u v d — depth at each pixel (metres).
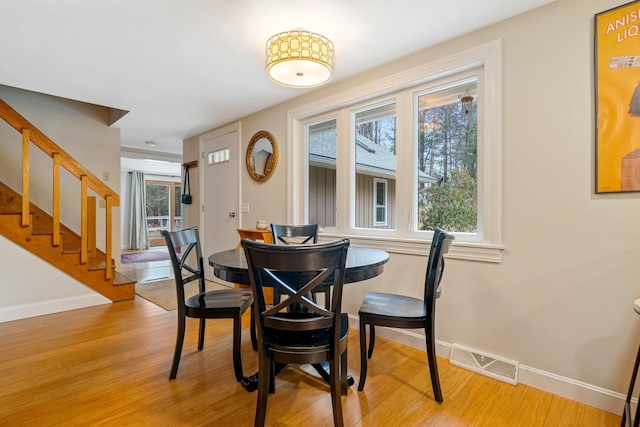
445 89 2.35
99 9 1.83
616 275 1.62
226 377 1.95
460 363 2.09
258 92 3.14
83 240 3.34
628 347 1.58
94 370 2.02
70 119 4.27
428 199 2.44
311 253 1.29
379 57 2.43
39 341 2.46
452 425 1.53
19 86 2.99
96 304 3.40
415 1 1.78
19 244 3.01
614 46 1.60
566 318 1.76
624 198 1.59
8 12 1.85
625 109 1.58
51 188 4.18
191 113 3.83
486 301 2.03
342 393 1.76
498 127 1.97
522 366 1.89
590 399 1.68
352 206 2.91
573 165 1.73
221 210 4.40
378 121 2.75
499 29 1.98
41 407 1.64
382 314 1.77
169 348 2.35
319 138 3.26
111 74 2.73
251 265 1.36
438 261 1.67
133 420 1.55
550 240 1.80
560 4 1.76
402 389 1.83
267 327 1.41
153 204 9.16
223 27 2.02
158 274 5.03
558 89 1.77
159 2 1.77
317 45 1.89
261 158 3.75
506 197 1.95
